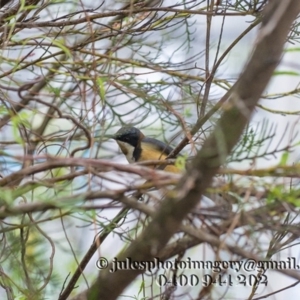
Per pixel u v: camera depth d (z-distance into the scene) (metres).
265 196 4.25
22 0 5.76
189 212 4.06
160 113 7.65
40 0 7.35
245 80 3.92
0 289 7.28
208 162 3.91
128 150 7.78
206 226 4.30
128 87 7.17
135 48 8.59
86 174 4.94
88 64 6.89
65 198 4.16
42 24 6.27
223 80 7.08
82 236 7.33
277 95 7.17
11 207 4.23
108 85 6.80
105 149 8.56
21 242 5.38
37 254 6.61
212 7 6.14
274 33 3.82
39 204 4.20
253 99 3.93
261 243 4.68
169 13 7.38
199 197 4.00
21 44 6.33
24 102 6.82
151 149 7.71
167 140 8.48
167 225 4.11
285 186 4.42
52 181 4.62
